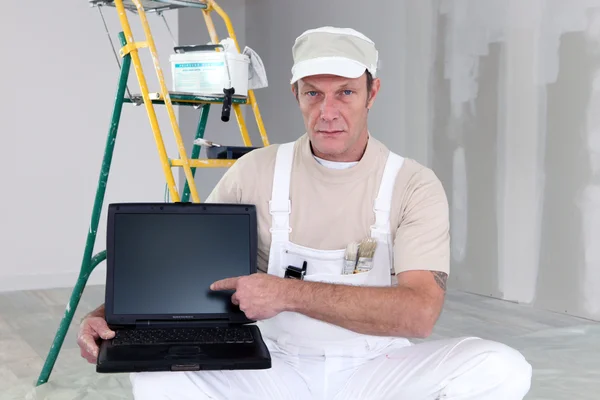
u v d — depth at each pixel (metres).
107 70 4.80
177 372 1.49
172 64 2.62
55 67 4.66
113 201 4.85
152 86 4.88
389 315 1.48
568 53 3.76
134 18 4.81
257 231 1.68
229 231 1.61
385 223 1.62
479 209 4.35
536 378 2.74
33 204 4.67
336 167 1.65
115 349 1.43
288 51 6.36
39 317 3.80
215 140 7.40
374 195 1.64
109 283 1.55
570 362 2.95
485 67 4.24
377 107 5.16
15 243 4.63
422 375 1.50
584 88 3.69
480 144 4.31
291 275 1.64
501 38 4.13
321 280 1.63
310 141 1.67
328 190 1.65
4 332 3.48
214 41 2.70
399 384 1.52
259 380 1.57
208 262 1.59
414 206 1.61
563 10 3.77
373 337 1.64
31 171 4.65
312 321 1.62
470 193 4.40
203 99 2.48
